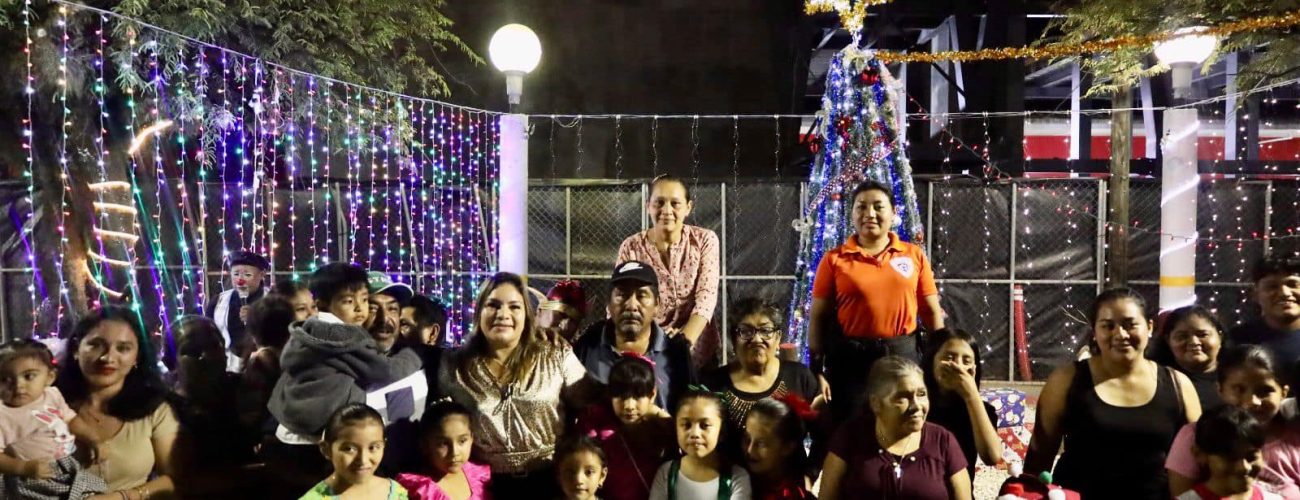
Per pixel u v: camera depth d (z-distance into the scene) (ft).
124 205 30.42
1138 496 12.19
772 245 32.37
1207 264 30.71
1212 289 30.63
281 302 14.84
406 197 33.81
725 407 13.19
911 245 15.87
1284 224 30.30
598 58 46.14
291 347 12.57
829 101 21.66
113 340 12.62
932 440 12.24
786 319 32.30
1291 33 31.42
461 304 33.96
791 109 46.01
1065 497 11.76
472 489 12.46
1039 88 57.26
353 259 31.86
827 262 15.88
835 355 15.65
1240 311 30.40
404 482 12.12
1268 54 32.68
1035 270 31.58
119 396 12.81
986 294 31.68
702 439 12.43
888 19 45.19
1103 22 33.53
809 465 14.08
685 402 12.61
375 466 11.71
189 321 14.26
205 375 14.02
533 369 12.94
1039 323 31.68
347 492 11.62
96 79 27.04
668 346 14.75
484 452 12.85
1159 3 32.12
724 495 12.64
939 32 48.11
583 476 12.34
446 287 33.73
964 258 31.76
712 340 16.96
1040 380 31.71
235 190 32.17
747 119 46.19
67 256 29.27
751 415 12.87
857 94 21.26
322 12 33.14
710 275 16.72
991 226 31.68
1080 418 12.55
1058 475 13.00
